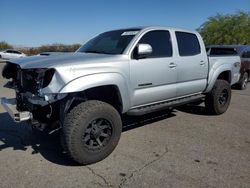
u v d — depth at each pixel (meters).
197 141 4.99
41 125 4.09
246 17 34.50
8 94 9.21
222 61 6.65
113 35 5.22
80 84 3.84
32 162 4.10
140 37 4.79
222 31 34.59
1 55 34.00
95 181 3.59
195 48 5.95
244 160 4.23
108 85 4.28
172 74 5.28
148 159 4.23
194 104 7.62
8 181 3.56
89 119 3.86
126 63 4.44
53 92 3.74
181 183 3.54
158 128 5.69
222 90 6.57
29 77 4.07
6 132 5.34
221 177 3.71
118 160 4.18
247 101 8.80
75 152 3.82
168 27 5.43
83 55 4.53
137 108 4.86
